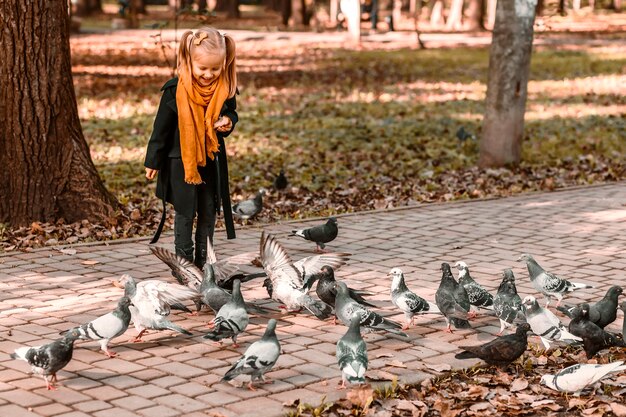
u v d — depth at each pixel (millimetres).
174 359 7352
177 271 8547
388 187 15680
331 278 8453
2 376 6887
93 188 12406
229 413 6242
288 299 8172
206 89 8852
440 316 8680
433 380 7016
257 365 6504
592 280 9906
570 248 11367
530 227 12570
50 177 12148
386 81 31594
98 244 11336
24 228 11797
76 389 6664
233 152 18328
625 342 7539
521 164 17469
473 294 8227
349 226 12703
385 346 7770
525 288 9656
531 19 16922
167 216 13117
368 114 23828
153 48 40969
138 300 7578
